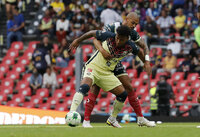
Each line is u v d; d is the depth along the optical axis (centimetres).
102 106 6269
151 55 6175
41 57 6388
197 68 6353
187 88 6322
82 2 7381
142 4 7231
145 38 5475
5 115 3797
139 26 7125
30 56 7088
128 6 7250
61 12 7225
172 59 6334
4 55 7712
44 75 6425
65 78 6706
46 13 7250
